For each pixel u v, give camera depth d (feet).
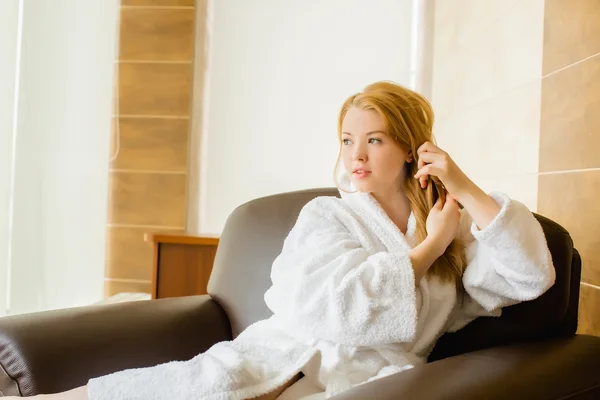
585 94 4.02
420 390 2.20
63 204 8.02
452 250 3.22
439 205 3.17
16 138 7.48
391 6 7.96
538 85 4.77
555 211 4.46
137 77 8.07
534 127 4.83
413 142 3.25
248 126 8.05
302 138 8.02
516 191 5.19
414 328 2.81
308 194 4.31
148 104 8.05
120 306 3.80
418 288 3.15
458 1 6.96
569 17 4.28
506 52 5.46
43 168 7.89
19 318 3.35
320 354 2.90
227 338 4.15
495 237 2.85
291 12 8.02
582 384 2.51
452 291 3.20
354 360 2.97
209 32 8.07
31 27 7.62
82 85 8.05
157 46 8.04
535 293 2.92
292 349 2.99
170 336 3.75
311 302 2.93
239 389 2.58
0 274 7.17
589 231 3.99
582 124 4.06
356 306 2.85
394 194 3.43
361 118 3.24
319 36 8.00
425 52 7.94
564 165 4.32
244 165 8.06
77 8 8.04
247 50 8.06
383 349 3.00
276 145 8.04
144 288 8.03
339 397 2.20
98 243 8.09
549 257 2.90
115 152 8.07
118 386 2.58
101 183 8.09
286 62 8.03
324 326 2.90
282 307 3.09
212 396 2.52
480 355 2.69
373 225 3.34
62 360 3.21
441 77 7.61
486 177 5.95
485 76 5.99
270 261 4.17
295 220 4.20
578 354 2.72
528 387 2.35
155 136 8.04
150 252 8.03
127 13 8.05
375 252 3.25
